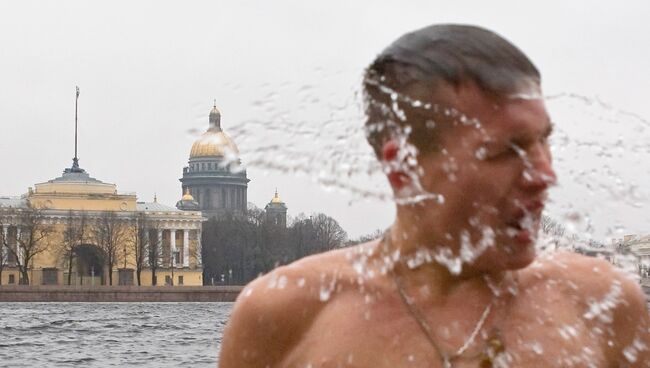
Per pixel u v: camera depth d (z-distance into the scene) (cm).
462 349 164
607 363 172
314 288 174
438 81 161
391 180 166
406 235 167
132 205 11000
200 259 10806
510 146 160
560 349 166
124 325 3809
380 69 166
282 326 172
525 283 172
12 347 2512
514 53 165
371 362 166
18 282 10644
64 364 2052
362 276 172
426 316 167
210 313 5378
